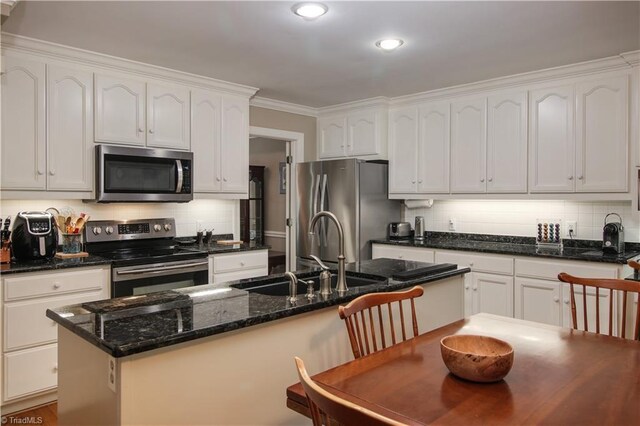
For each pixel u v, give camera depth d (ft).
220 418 5.15
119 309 5.61
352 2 7.85
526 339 5.57
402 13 8.26
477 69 11.76
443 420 3.55
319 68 11.66
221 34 9.32
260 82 13.00
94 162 10.67
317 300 6.21
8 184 9.46
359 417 2.77
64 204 11.18
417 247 13.82
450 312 8.77
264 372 5.59
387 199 15.51
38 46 9.69
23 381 8.90
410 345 5.35
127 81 11.18
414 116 14.70
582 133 11.43
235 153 13.42
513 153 12.62
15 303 8.78
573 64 11.25
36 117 9.82
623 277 10.08
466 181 13.57
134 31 9.15
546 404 3.82
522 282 11.64
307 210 15.72
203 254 11.84
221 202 14.39
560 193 11.81
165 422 4.68
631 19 8.50
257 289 7.61
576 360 4.85
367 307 5.77
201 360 4.98
